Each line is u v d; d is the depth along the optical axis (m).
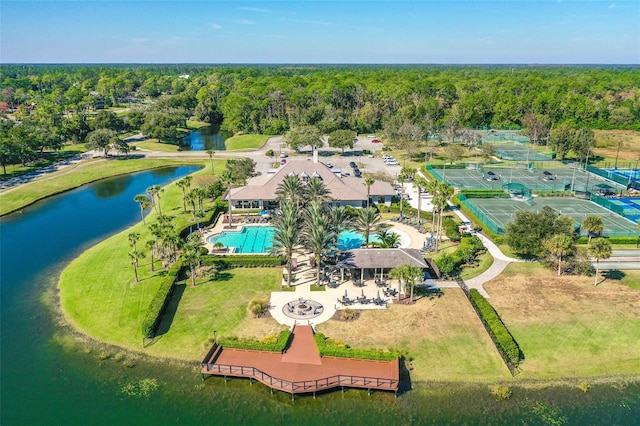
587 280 67.56
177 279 67.69
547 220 71.88
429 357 51.16
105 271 70.31
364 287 66.19
